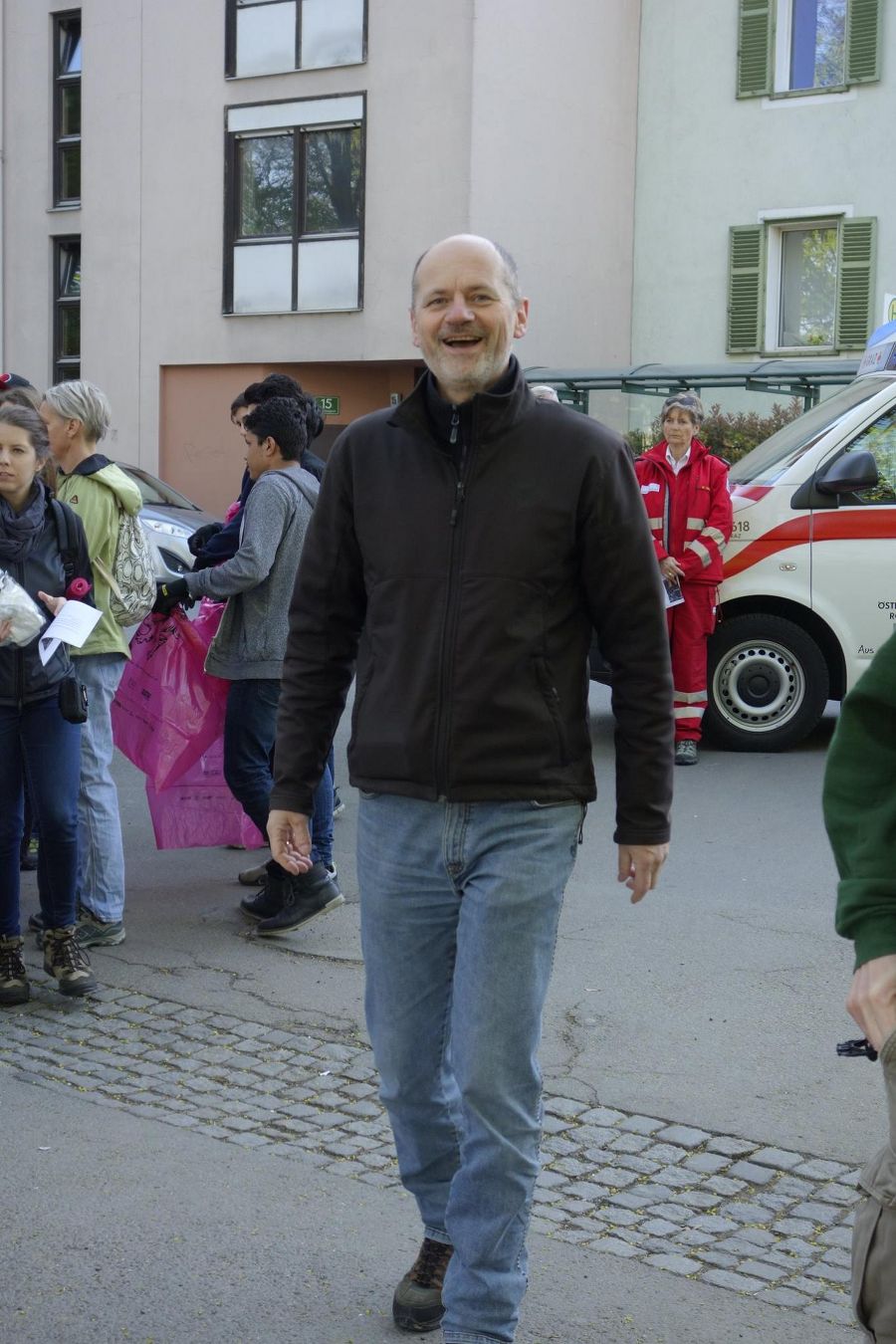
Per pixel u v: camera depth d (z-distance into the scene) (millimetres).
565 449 2924
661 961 5543
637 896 3055
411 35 20609
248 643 5809
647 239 22688
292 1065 4633
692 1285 3328
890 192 20781
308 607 3191
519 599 2904
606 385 19078
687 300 22453
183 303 23109
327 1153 4031
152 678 6133
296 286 22031
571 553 2945
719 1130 4113
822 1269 3398
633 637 2992
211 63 22422
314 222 21891
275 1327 3188
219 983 5355
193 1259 3457
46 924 5152
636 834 3012
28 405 5426
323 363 22391
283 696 3238
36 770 4988
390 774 2971
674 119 22281
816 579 9234
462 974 2902
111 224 23688
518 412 2928
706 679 9352
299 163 21859
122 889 5805
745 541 9297
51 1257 3467
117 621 5586
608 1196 3754
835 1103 4281
